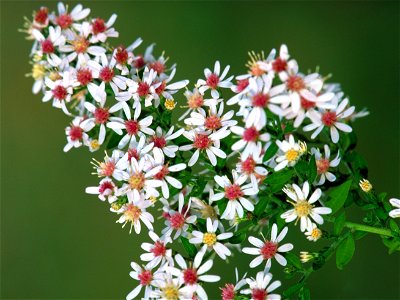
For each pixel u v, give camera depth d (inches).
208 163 8.2
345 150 8.7
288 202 7.9
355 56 16.4
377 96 16.0
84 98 9.2
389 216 7.9
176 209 8.4
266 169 7.8
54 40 9.0
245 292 7.6
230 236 7.7
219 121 8.1
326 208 7.7
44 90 9.6
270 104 7.3
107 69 8.4
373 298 14.6
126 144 8.3
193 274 7.6
